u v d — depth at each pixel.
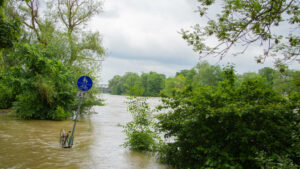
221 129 5.60
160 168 6.47
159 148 7.52
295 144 4.70
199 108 5.77
